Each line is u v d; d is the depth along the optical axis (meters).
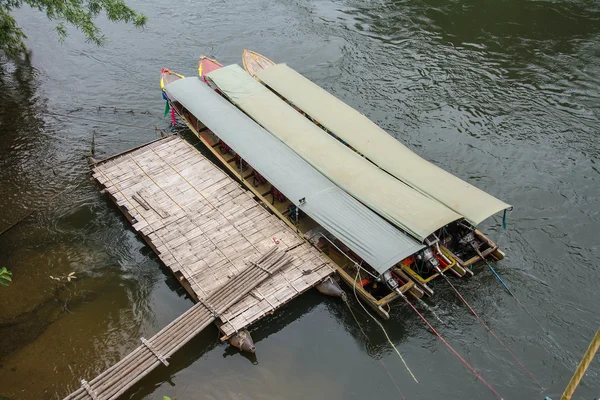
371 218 25.47
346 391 21.97
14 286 26.33
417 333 24.03
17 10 49.97
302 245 26.86
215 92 35.00
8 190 32.03
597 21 45.69
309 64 42.22
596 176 31.94
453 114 36.94
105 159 32.25
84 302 25.58
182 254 26.27
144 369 21.66
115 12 35.62
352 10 48.94
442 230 26.61
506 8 48.16
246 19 48.06
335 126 31.55
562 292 25.56
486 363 22.75
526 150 33.91
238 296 23.94
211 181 30.55
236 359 23.20
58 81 41.25
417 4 49.38
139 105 38.91
